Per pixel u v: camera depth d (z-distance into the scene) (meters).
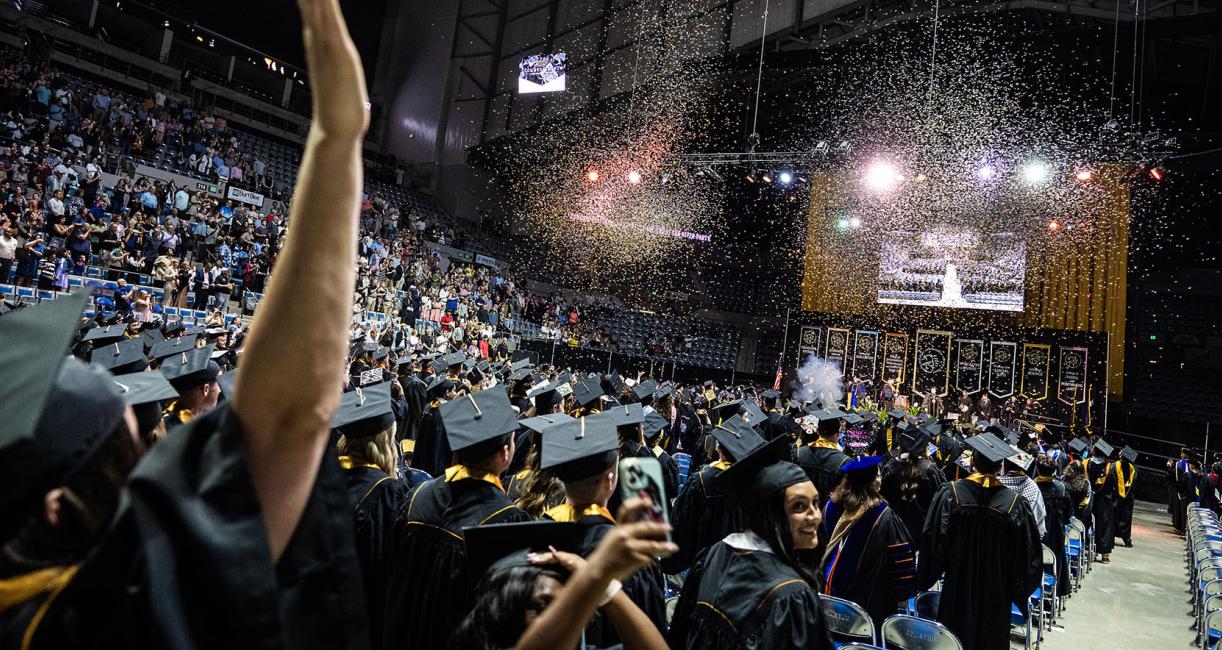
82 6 28.56
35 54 24.20
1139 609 8.20
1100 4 15.68
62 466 0.68
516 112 29.56
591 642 2.41
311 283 0.74
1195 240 24.80
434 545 3.03
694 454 9.40
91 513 0.74
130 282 17.06
